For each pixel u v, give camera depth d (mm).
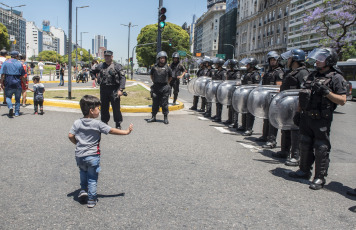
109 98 7297
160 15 12562
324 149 3975
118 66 7188
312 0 47531
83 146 3129
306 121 4215
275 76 6414
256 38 72812
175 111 11023
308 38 49531
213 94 9320
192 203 3320
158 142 6094
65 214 2967
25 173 4020
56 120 8039
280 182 4152
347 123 10359
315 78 4039
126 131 3260
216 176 4238
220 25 106375
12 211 2986
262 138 6742
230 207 3266
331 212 3266
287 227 2885
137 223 2844
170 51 77875
